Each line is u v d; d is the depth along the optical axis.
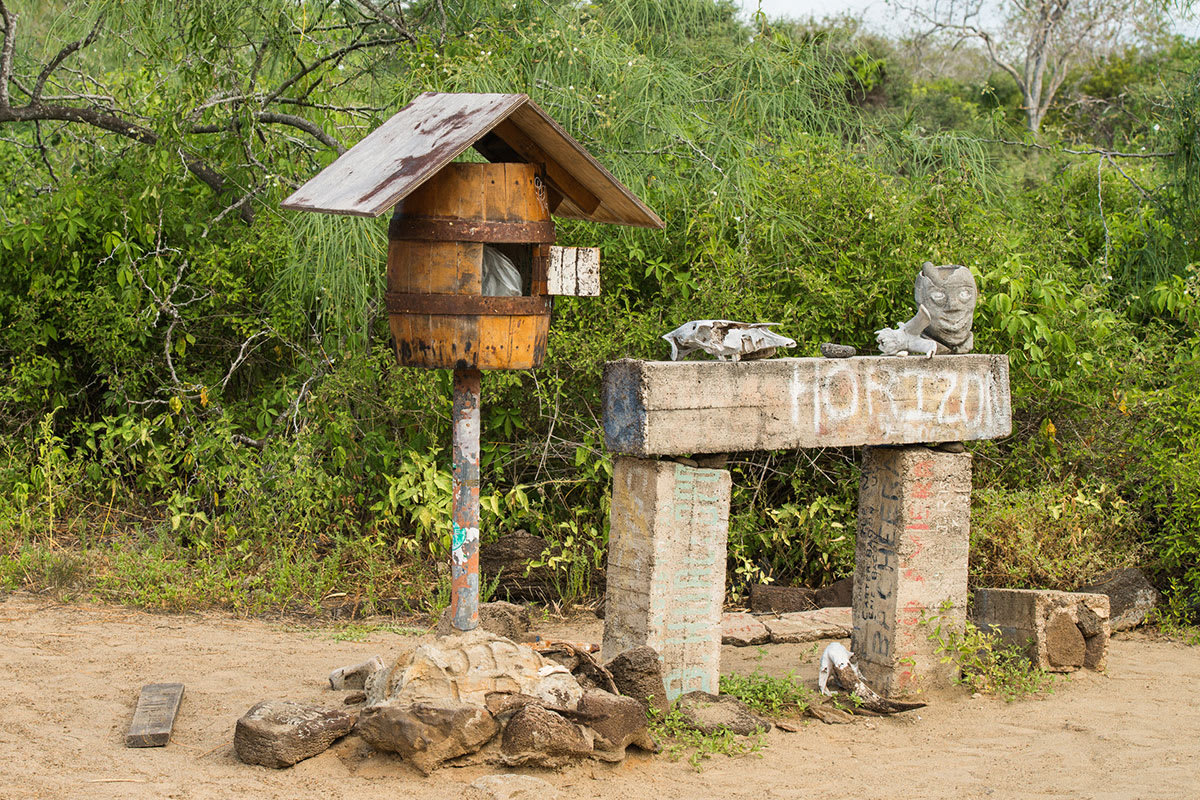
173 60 9.21
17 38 10.66
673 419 5.16
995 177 10.46
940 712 5.74
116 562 7.81
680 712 5.21
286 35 9.34
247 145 9.29
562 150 4.77
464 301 4.57
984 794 4.56
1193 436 7.97
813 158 9.50
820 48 10.78
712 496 5.42
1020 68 21.47
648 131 9.04
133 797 4.14
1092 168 11.32
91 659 6.05
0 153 10.80
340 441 8.60
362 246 8.35
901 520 5.85
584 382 8.69
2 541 8.26
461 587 4.87
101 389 10.13
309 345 9.19
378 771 4.47
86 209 9.54
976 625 6.64
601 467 8.35
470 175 4.56
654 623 5.25
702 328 5.38
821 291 8.60
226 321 9.46
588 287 4.88
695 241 8.91
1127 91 15.56
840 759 4.98
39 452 9.15
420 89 8.73
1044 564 7.66
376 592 7.87
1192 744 5.24
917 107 14.26
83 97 9.81
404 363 4.75
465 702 4.59
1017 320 8.30
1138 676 6.43
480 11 9.57
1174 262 10.30
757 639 7.10
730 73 9.81
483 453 8.59
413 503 8.29
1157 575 8.06
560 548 8.22
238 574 7.89
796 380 5.52
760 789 4.53
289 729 4.54
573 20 9.14
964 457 6.05
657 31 10.29
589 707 4.65
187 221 9.72
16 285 9.74
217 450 8.88
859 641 6.07
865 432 5.72
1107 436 8.77
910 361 5.87
